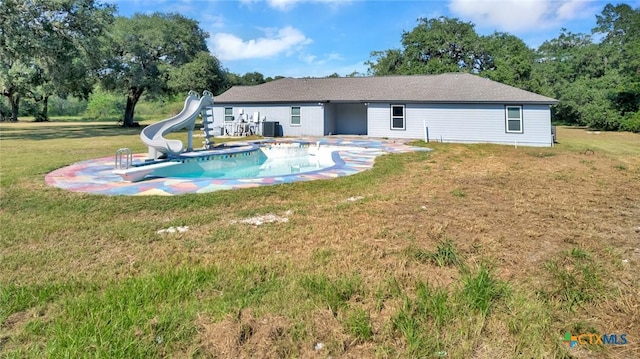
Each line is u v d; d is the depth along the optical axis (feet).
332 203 20.08
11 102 137.28
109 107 173.88
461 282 10.16
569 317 8.46
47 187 23.15
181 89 102.17
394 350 7.34
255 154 43.11
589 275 10.37
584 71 106.42
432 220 16.51
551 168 32.07
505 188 23.57
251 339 7.72
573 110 94.17
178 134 74.08
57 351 7.11
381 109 64.59
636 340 7.60
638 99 78.74
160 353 7.21
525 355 7.13
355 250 12.87
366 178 26.99
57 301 9.30
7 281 10.50
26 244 13.64
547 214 17.31
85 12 70.74
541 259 11.89
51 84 84.89
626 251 12.55
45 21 66.69
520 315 8.43
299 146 48.91
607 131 80.84
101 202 19.57
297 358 7.18
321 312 8.72
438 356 7.13
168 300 9.21
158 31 98.53
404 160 36.68
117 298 9.15
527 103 53.72
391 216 17.24
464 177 27.73
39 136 68.90
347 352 7.36
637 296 9.31
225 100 72.43
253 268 11.19
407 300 8.88
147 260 12.07
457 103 58.70
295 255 12.48
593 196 21.12
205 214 17.81
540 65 117.70
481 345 7.48
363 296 9.48
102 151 43.75
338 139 61.52
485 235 14.37
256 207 19.15
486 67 111.14
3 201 19.69
